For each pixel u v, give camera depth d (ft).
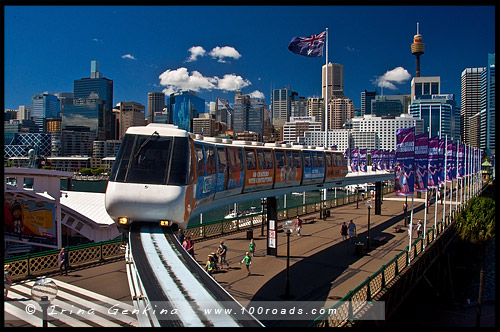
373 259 75.51
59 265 57.67
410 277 74.38
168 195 31.94
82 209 97.55
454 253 152.15
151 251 24.13
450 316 109.40
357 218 130.62
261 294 53.83
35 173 77.71
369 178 127.34
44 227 78.69
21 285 50.88
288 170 70.95
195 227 88.07
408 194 78.64
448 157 132.36
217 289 18.58
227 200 55.93
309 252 79.87
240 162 56.95
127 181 32.19
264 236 93.86
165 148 34.22
